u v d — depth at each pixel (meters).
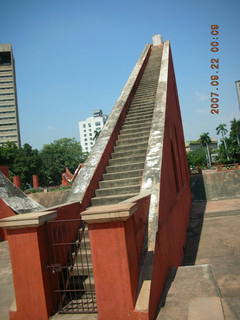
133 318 3.24
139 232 4.23
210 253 9.30
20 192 10.90
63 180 23.12
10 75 109.88
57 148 69.56
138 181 6.86
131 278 3.34
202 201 19.19
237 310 3.40
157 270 4.11
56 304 3.87
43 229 3.89
